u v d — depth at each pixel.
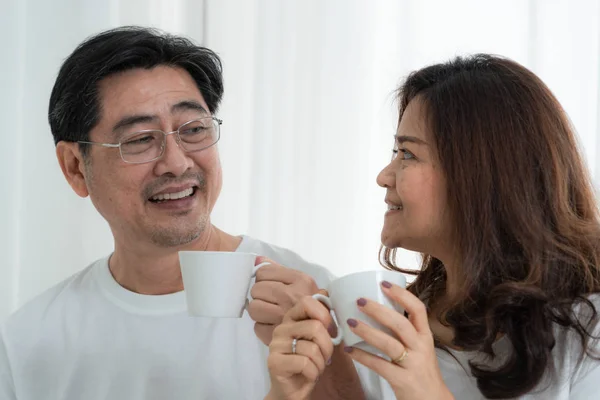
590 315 1.25
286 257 1.79
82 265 2.28
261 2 2.36
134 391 1.66
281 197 2.37
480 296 1.27
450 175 1.29
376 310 1.10
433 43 2.36
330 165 2.37
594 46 2.35
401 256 2.30
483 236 1.27
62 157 1.77
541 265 1.25
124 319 1.70
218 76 1.75
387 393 1.45
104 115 1.61
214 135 1.65
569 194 1.33
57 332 1.72
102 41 1.65
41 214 2.26
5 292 2.20
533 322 1.23
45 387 1.71
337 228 2.37
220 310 1.25
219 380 1.64
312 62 2.37
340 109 2.37
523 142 1.27
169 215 1.60
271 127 2.37
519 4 2.35
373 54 2.37
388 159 2.38
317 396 1.39
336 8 2.37
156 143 1.60
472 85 1.30
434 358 1.12
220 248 1.77
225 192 2.37
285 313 1.27
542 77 2.35
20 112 2.23
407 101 1.41
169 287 1.71
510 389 1.23
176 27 2.38
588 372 1.24
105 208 1.66
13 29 2.21
